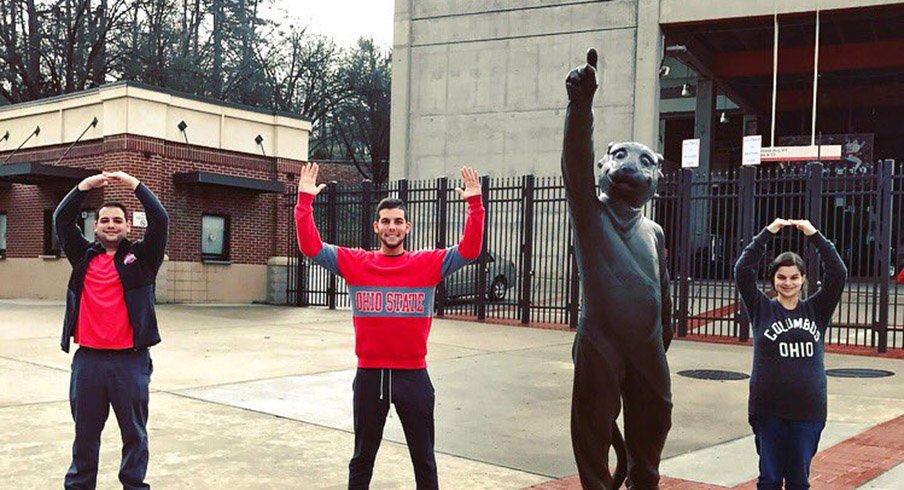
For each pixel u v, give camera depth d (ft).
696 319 49.55
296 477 18.31
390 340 14.19
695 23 77.36
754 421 14.99
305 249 14.30
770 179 43.45
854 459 20.02
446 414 25.44
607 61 78.84
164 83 134.62
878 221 40.63
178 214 63.87
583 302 13.50
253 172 69.46
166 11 141.49
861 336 47.57
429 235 63.77
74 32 123.24
